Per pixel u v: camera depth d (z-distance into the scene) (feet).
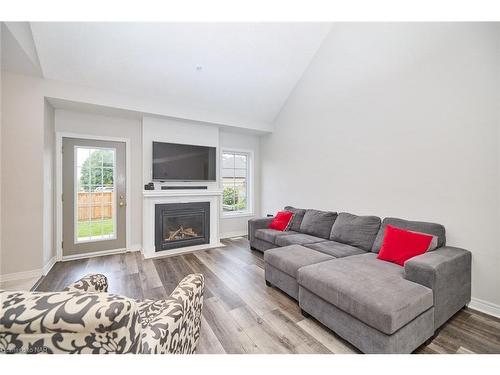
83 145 11.25
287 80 13.04
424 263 5.37
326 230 10.37
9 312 1.86
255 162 17.28
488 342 5.19
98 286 4.39
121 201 12.17
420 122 7.89
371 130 9.53
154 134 12.55
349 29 10.30
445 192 7.27
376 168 9.36
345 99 10.64
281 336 5.49
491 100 6.31
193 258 11.34
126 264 10.41
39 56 8.50
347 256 7.81
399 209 8.57
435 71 7.48
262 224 12.81
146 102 11.52
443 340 5.27
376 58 9.27
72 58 8.96
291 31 10.60
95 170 11.61
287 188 14.65
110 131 11.89
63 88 9.55
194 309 4.36
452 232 7.10
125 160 12.28
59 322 1.86
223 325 5.91
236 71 11.53
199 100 12.62
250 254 12.05
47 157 9.64
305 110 13.05
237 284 8.38
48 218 9.73
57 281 8.59
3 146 8.45
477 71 6.56
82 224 11.32
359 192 10.09
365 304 4.59
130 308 2.06
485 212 6.44
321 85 11.88
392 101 8.75
